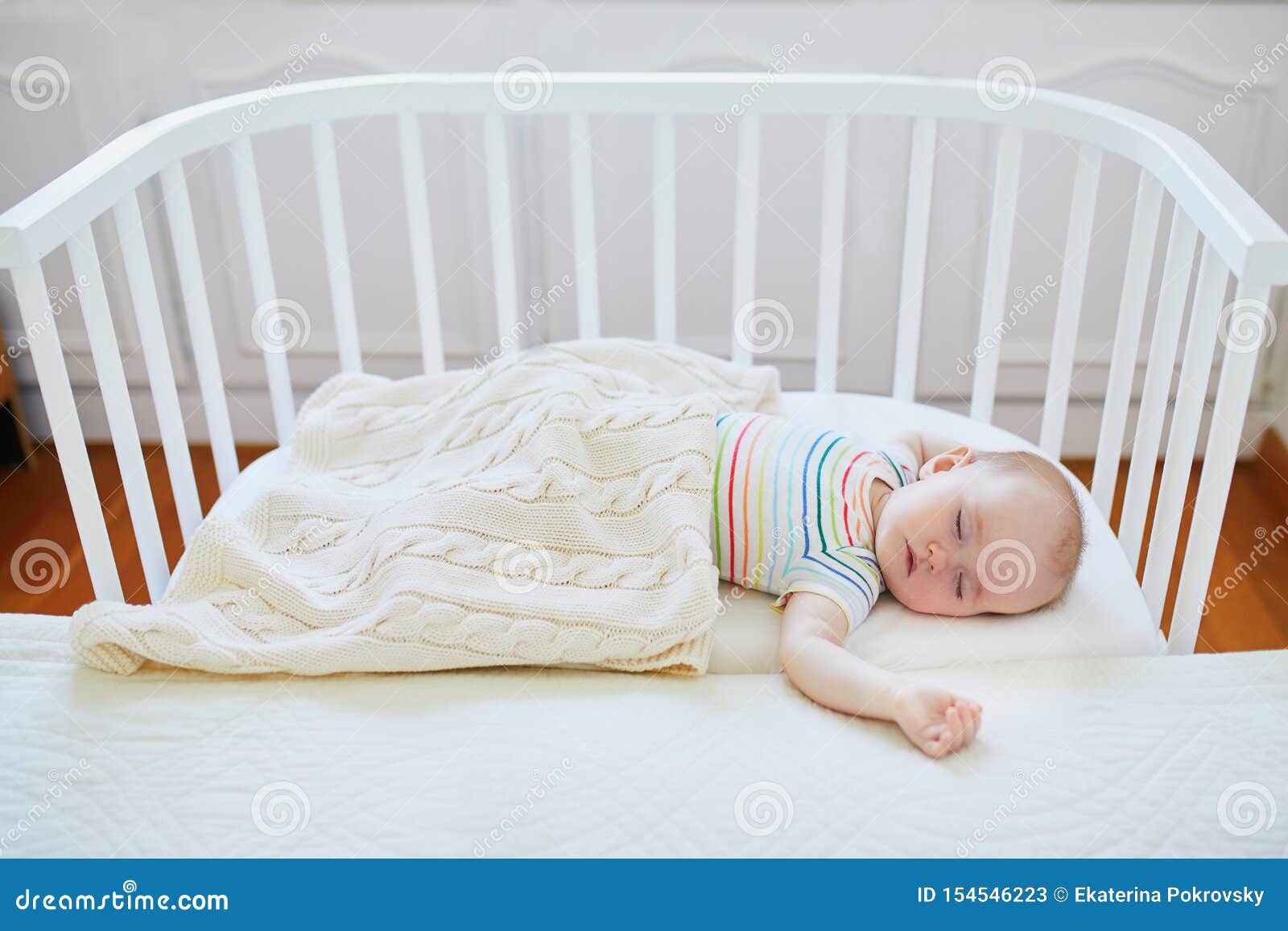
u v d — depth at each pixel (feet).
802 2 5.93
